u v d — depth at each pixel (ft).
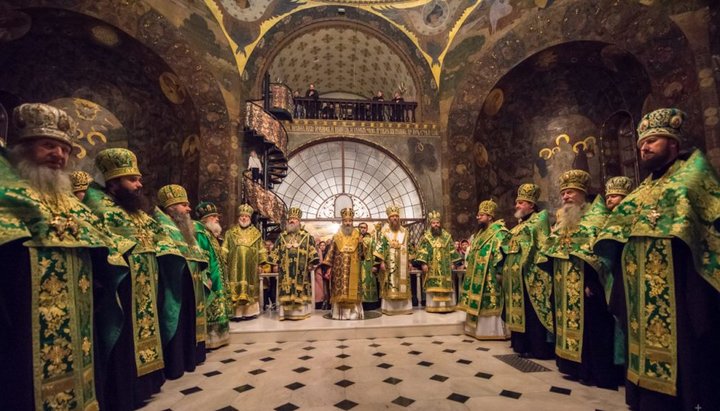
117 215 10.32
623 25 29.76
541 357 15.10
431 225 26.37
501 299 18.80
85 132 34.12
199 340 15.03
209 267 17.48
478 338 18.86
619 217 9.67
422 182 41.93
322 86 59.72
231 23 38.09
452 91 41.83
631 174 32.78
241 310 23.02
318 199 45.11
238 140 36.86
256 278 24.44
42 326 6.98
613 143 34.50
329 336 19.81
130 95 36.01
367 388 11.94
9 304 6.74
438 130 42.96
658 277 8.37
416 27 43.65
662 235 8.15
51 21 29.43
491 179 40.63
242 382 12.70
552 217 38.01
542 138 39.45
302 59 48.49
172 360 12.77
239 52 38.75
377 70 51.98
